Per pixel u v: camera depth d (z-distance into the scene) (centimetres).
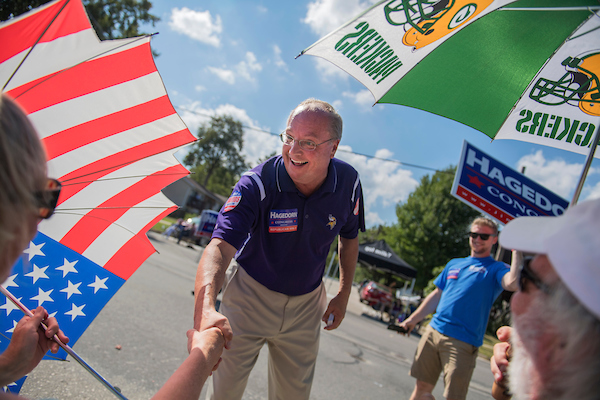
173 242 2419
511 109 222
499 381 146
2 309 160
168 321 492
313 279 222
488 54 198
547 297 76
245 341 213
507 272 296
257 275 215
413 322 344
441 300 329
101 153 161
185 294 720
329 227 216
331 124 199
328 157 204
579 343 68
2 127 69
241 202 193
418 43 188
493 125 232
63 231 167
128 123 158
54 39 127
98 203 170
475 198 604
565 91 211
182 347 404
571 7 172
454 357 297
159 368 334
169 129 166
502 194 611
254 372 388
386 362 620
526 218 89
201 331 119
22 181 72
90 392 261
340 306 239
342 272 250
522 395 79
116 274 181
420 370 322
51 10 120
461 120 233
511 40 191
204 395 324
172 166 179
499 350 150
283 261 213
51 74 134
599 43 187
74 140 153
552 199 614
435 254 3231
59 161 155
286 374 227
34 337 132
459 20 178
